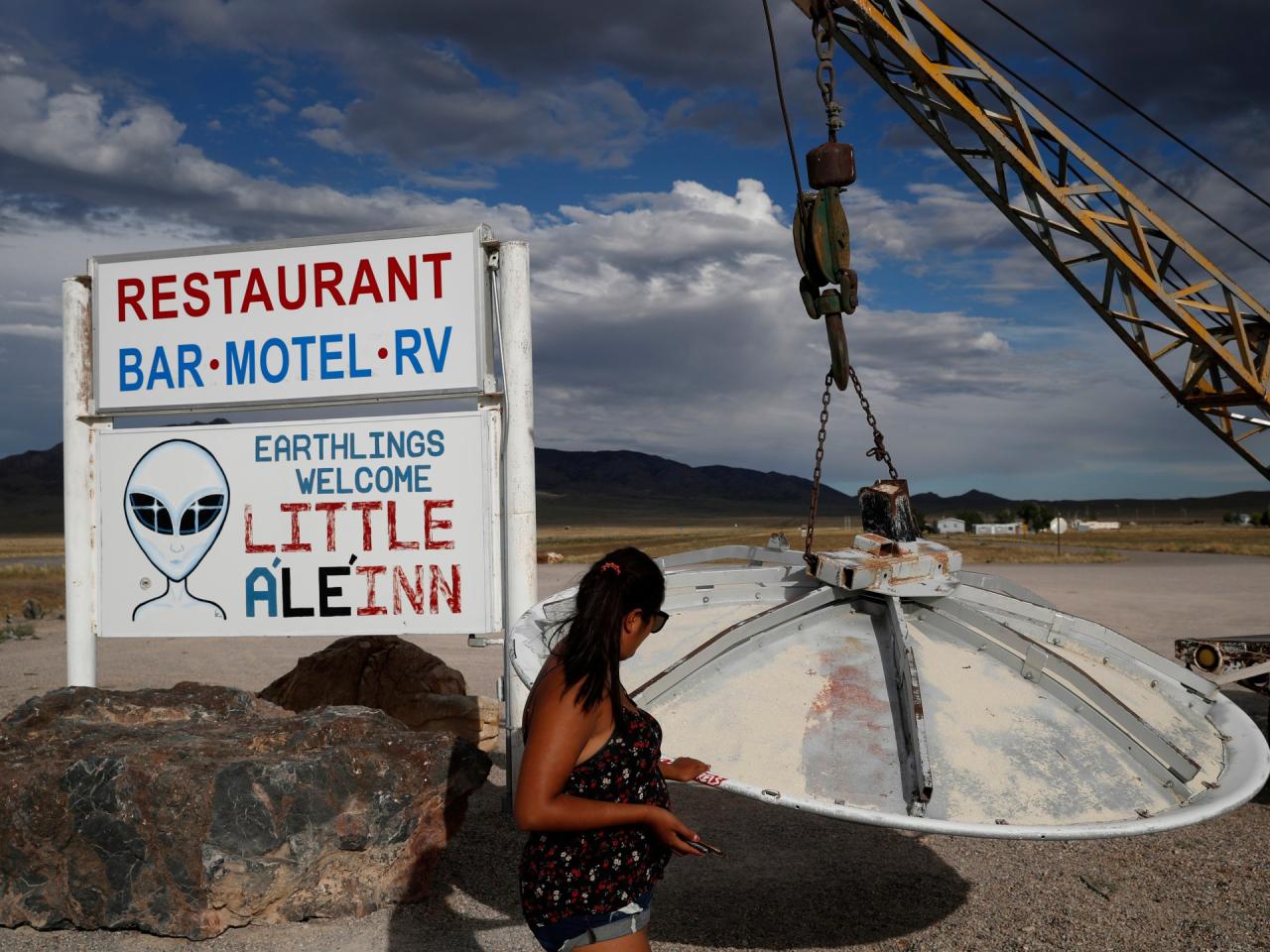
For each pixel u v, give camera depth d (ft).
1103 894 17.40
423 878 16.94
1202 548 185.06
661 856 9.27
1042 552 165.07
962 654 14.88
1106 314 46.37
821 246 16.83
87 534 24.80
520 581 22.91
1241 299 43.73
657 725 9.46
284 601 24.09
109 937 15.61
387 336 23.72
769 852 20.02
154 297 24.66
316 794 16.12
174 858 15.43
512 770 22.11
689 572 17.74
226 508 24.35
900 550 15.57
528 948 15.15
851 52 43.62
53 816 15.75
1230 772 13.42
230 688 21.83
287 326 24.14
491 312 23.90
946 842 20.70
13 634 56.54
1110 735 13.57
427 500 23.56
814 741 13.19
